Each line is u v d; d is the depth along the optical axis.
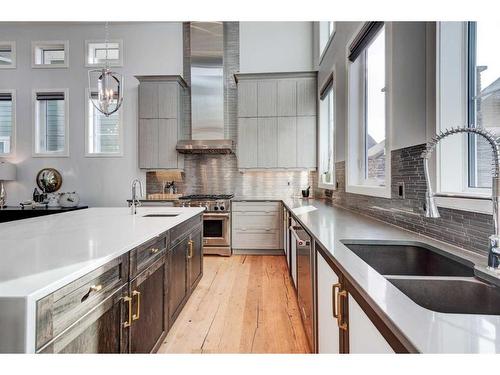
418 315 0.72
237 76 4.91
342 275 1.24
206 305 2.85
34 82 5.42
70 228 2.01
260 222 4.79
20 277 1.00
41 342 0.90
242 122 4.92
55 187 5.41
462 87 1.54
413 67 1.78
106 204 5.40
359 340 1.04
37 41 5.41
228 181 5.36
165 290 2.11
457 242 1.42
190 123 5.30
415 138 1.79
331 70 3.87
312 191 5.27
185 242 2.70
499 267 1.05
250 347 2.13
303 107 4.86
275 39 5.36
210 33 5.15
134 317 1.56
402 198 1.97
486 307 1.04
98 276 1.25
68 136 5.41
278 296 3.06
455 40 1.54
